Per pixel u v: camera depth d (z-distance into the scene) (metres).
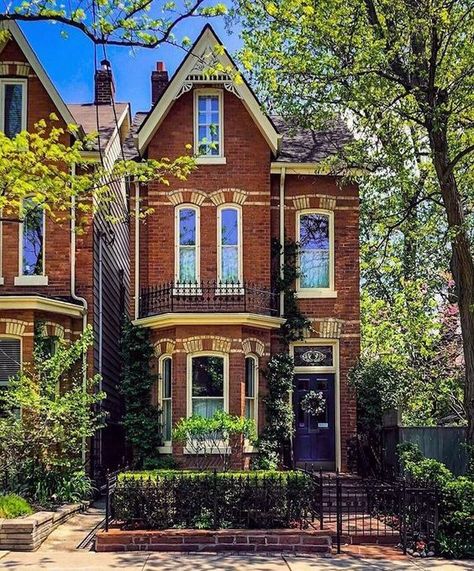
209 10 12.18
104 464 21.45
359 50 16.73
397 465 17.73
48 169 12.83
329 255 21.08
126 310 27.36
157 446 19.38
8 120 20.02
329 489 15.97
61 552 12.73
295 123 19.23
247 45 17.66
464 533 13.07
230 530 13.30
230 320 19.00
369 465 19.41
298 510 13.88
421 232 22.06
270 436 19.52
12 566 11.56
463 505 13.21
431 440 18.06
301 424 20.62
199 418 17.56
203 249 20.28
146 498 13.65
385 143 18.41
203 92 20.88
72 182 12.88
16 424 15.95
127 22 11.89
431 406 23.75
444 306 24.64
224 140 20.69
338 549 12.98
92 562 11.90
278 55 17.41
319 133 22.75
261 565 11.79
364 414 20.27
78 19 11.89
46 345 19.19
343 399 20.50
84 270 20.03
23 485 16.02
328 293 20.81
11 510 13.66
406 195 20.27
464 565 12.11
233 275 20.31
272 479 13.83
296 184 21.14
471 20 16.45
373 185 20.06
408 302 23.41
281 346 20.55
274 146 20.42
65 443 16.62
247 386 19.66
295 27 17.12
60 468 16.89
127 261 28.17
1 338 18.55
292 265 20.83
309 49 17.22
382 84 16.89
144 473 14.33
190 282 19.78
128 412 19.77
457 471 17.95
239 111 20.83
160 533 13.05
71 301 19.64
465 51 16.12
